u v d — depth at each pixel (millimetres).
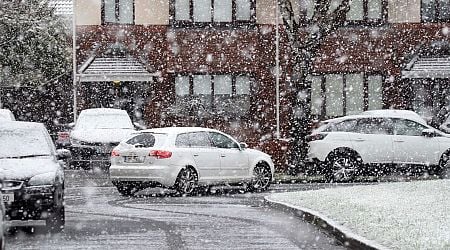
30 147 17719
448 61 39719
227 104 40031
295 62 33312
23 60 43500
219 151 25547
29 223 18188
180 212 20250
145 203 22531
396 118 30047
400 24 40250
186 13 40125
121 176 24406
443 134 30219
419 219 15961
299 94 33156
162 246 14750
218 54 40125
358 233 14906
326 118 40062
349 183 29188
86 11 39969
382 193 21281
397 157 29656
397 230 14602
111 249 14414
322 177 30891
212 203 22500
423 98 40312
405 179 30297
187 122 39969
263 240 15523
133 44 40031
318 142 29641
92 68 39219
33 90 47656
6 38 43062
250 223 18062
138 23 40094
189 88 40125
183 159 24422
